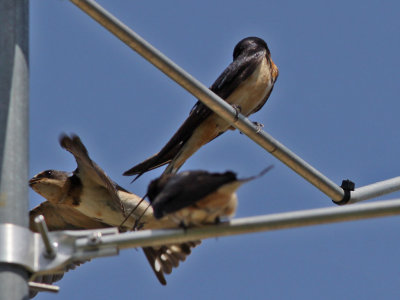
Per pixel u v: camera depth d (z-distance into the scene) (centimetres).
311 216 907
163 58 1152
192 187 966
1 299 906
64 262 945
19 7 1133
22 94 1066
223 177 959
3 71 1075
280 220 915
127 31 1123
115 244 949
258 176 938
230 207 984
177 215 970
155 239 945
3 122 1029
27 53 1113
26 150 1028
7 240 939
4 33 1109
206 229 938
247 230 926
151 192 1128
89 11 1109
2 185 980
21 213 976
